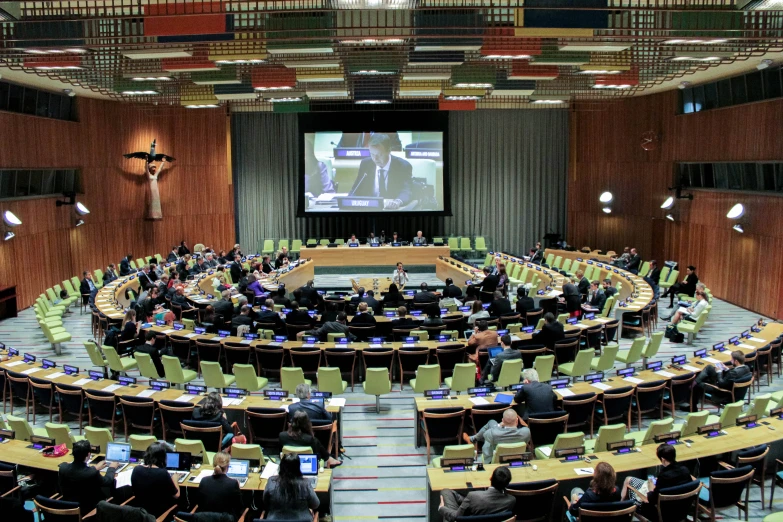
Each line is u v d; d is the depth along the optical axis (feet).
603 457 24.20
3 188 61.16
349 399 37.37
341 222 95.35
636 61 49.24
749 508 24.70
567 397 29.63
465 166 94.02
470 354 37.88
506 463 23.81
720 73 63.62
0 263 60.44
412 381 35.04
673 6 37.50
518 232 94.89
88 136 74.64
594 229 89.10
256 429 28.66
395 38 37.50
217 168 88.89
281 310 50.21
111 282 62.44
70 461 24.09
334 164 89.04
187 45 41.57
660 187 78.59
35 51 40.45
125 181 80.33
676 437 25.64
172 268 64.18
